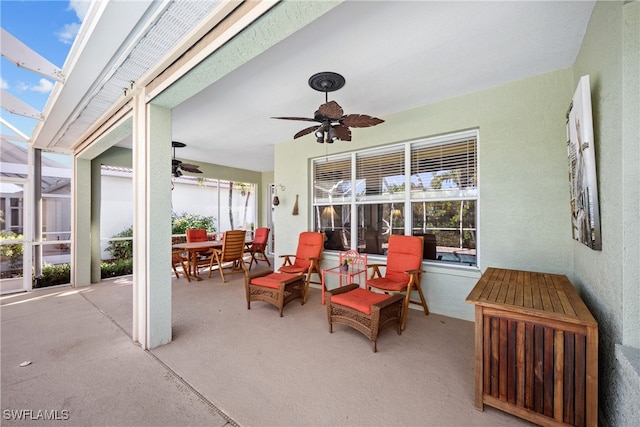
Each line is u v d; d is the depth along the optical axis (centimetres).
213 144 536
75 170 495
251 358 239
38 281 487
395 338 278
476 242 334
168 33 189
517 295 187
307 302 401
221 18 171
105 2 161
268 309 369
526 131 288
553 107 273
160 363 232
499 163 303
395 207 399
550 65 262
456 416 170
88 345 265
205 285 503
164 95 243
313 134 474
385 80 288
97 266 533
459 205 347
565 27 204
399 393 192
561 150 271
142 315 262
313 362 232
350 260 416
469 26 203
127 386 200
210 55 186
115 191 702
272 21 154
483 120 312
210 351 252
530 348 161
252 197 888
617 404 144
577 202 210
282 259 524
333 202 468
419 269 334
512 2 179
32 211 475
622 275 140
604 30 163
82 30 195
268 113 375
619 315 143
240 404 181
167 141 271
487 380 174
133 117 271
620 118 141
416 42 222
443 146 357
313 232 455
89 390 196
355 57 243
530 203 286
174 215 804
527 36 216
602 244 168
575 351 149
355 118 271
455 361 234
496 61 254
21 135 450
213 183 879
